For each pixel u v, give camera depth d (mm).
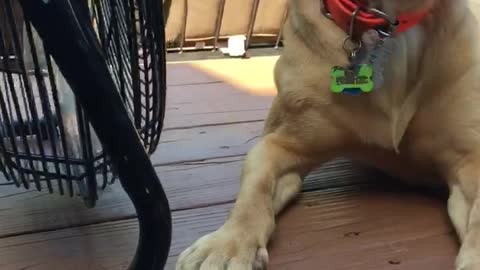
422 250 1152
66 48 812
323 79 1241
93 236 1191
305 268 1093
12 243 1167
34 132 1193
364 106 1234
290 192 1287
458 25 1227
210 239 1073
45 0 791
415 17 1179
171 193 1346
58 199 1311
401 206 1300
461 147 1216
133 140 877
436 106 1216
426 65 1214
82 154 1140
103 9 1114
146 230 926
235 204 1177
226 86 2057
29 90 1063
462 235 1144
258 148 1311
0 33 1018
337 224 1232
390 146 1263
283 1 2658
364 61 1188
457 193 1215
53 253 1141
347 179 1410
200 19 2580
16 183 1205
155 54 1095
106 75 844
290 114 1290
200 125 1720
